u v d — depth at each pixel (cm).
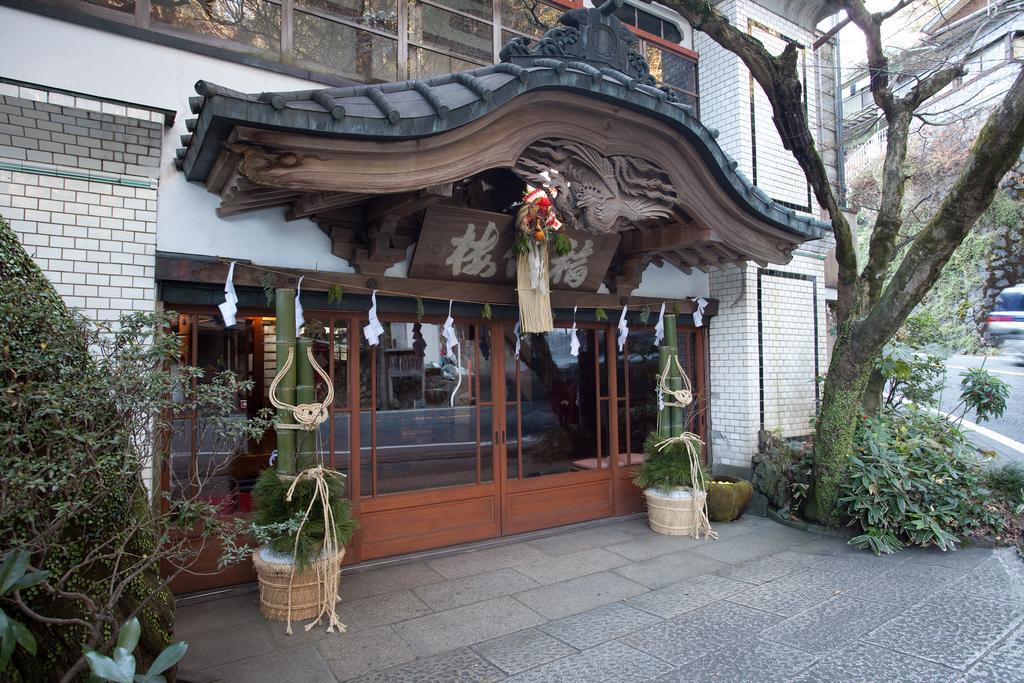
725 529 580
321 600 379
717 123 696
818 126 780
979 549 514
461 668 321
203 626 367
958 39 764
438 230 449
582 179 447
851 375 548
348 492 470
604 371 624
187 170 382
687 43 727
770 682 306
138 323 229
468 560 490
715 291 688
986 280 1309
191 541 409
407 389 501
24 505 196
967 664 322
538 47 432
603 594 421
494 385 545
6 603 218
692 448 557
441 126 343
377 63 488
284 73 440
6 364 202
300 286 423
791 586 435
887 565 478
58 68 363
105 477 229
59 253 357
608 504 613
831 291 785
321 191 347
